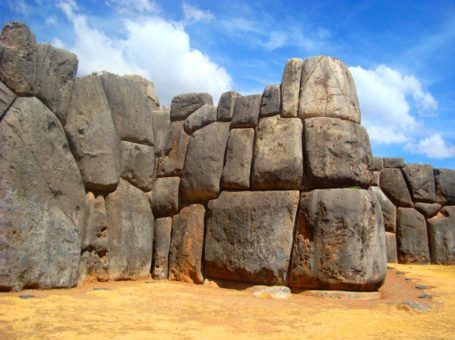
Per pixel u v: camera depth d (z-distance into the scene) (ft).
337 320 16.55
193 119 29.22
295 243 23.75
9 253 19.62
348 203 22.77
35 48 21.88
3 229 19.54
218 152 27.45
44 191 21.53
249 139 26.53
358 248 22.35
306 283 23.03
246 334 14.35
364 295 22.25
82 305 17.66
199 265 26.68
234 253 25.29
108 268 24.91
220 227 26.16
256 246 24.62
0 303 16.88
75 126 23.99
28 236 20.52
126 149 27.02
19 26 21.34
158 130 30.12
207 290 24.18
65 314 15.89
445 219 41.27
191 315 16.88
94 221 24.39
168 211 28.76
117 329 14.25
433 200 41.52
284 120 25.40
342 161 23.76
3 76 20.68
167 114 30.53
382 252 23.54
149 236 28.40
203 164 27.55
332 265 22.30
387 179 41.91
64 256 22.16
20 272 20.01
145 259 27.81
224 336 13.99
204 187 27.27
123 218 26.22
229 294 22.89
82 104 24.49
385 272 23.66
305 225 23.50
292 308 18.76
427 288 24.80
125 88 27.25
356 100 25.71
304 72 25.72
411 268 35.19
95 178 24.47
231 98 27.99
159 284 25.07
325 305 19.75
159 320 15.81
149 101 32.50
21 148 20.62
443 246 40.65
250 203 25.38
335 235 22.57
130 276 26.43
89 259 24.11
